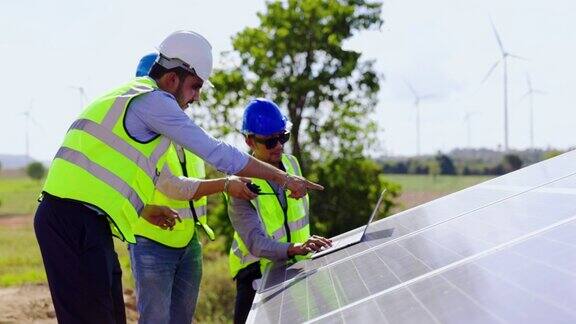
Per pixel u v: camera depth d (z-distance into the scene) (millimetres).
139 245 4367
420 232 2695
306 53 23891
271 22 24344
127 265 21812
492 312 1235
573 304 1136
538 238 1747
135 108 3334
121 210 3346
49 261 3270
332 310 1760
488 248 1854
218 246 24625
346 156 23781
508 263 1590
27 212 72188
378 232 3240
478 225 2354
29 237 38438
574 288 1220
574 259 1414
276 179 3320
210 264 21406
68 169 3303
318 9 23922
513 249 1725
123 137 3332
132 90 3377
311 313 1808
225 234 21906
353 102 23953
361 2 24172
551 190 2605
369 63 24109
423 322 1323
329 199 23266
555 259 1471
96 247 3293
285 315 1895
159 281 4355
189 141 3289
